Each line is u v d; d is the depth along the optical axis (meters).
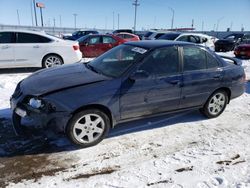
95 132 3.82
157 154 3.71
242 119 5.11
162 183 3.08
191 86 4.48
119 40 13.23
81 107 3.58
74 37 18.94
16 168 3.28
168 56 4.31
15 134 4.12
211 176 3.23
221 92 4.99
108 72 4.10
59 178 3.13
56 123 3.51
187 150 3.84
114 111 3.85
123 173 3.26
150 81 4.04
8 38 8.27
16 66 8.45
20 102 3.72
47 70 4.50
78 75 4.04
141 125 4.61
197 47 4.67
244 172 3.33
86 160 3.52
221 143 4.09
